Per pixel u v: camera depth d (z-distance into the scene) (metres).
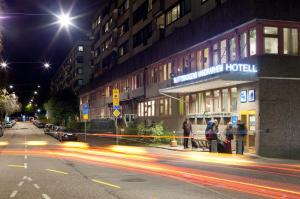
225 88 31.53
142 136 40.78
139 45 60.06
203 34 33.81
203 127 34.47
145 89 49.72
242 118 28.70
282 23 27.48
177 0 44.00
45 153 29.73
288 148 26.89
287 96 27.17
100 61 88.75
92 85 87.00
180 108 39.59
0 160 24.17
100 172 17.81
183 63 38.62
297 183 14.18
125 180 15.21
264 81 26.94
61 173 17.62
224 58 31.28
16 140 50.84
